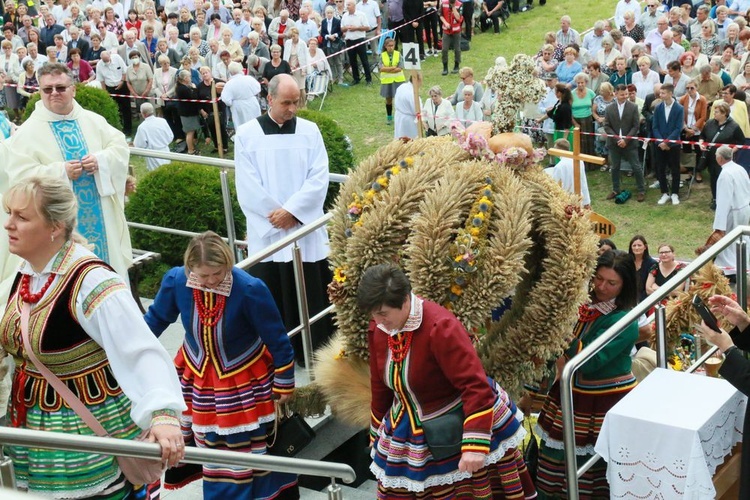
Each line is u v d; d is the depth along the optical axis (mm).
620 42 19266
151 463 4090
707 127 15344
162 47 20953
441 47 24156
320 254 7488
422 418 4891
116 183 7574
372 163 5695
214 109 17359
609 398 5895
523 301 5484
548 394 6027
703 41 19281
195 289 5305
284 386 5418
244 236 10570
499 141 5469
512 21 26484
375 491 6414
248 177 7453
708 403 5383
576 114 16781
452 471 4934
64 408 3967
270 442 5625
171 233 10172
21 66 21609
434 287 5125
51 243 3873
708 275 6543
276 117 7484
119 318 3846
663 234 14938
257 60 20125
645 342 8000
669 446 5180
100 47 21703
